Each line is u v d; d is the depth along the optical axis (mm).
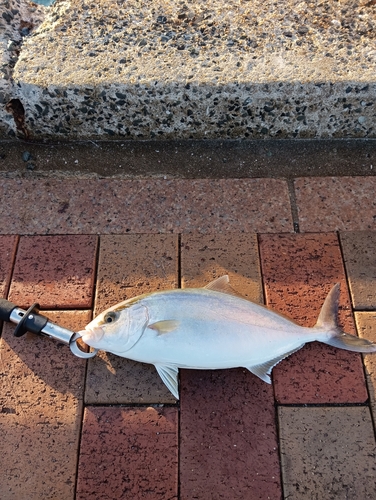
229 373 424
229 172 559
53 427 403
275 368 427
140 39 555
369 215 513
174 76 523
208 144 582
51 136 579
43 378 422
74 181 538
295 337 411
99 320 399
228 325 398
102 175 556
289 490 381
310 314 453
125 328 394
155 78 521
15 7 582
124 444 397
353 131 572
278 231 502
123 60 538
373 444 397
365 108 544
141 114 552
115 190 531
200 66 532
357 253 487
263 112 549
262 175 556
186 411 409
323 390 417
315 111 548
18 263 479
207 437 399
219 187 534
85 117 555
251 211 517
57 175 555
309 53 540
